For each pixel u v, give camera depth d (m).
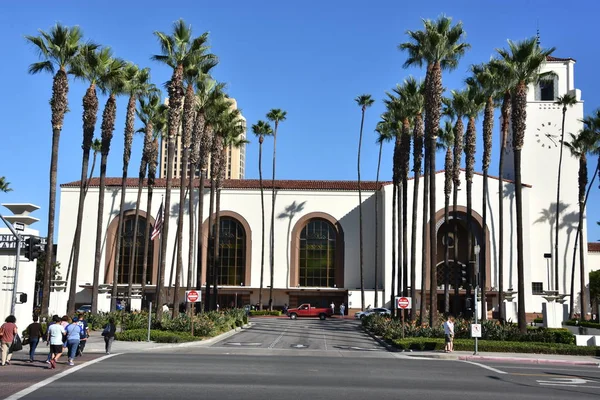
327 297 64.50
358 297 61.53
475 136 46.34
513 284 60.12
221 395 13.95
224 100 47.19
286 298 64.44
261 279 62.16
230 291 63.34
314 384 16.09
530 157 64.94
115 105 39.84
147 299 62.72
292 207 65.00
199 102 42.22
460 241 64.38
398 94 44.38
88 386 14.96
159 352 25.11
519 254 31.78
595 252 70.00
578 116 64.94
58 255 63.59
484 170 44.81
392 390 15.49
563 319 37.66
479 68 45.19
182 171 37.12
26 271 27.16
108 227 63.78
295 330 42.31
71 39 34.88
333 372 18.98
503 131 43.31
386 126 52.09
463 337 31.67
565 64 66.25
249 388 15.05
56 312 44.03
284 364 20.97
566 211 63.75
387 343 31.55
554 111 65.38
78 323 20.95
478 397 14.82
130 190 64.44
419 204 62.03
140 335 29.77
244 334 38.16
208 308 48.47
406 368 20.92
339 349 28.89
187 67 36.56
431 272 33.53
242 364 20.53
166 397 13.56
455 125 48.56
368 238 64.44
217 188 52.62
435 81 34.75
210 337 33.00
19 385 15.09
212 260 63.31
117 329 36.53
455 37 35.31
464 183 62.00
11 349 19.64
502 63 35.62
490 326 31.86
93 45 37.25
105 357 22.19
